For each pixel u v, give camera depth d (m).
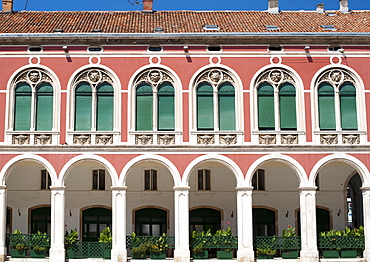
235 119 25.88
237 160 25.30
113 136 25.45
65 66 25.98
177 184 25.06
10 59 25.97
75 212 28.86
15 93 25.94
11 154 25.14
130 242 25.31
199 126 25.80
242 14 30.14
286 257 25.19
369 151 25.39
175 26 27.69
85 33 25.94
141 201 28.92
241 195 25.08
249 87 25.92
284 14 30.38
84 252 25.19
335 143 25.58
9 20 28.61
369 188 25.12
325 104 26.08
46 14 29.81
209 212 29.06
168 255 26.00
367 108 25.89
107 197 28.95
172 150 25.25
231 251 25.27
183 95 25.81
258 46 26.23
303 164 25.30
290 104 26.06
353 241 25.39
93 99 25.80
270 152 25.33
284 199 29.23
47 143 25.36
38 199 28.94
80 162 25.45
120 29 27.02
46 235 25.30
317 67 26.16
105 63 26.03
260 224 29.20
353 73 26.14
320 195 29.47
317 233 27.55
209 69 26.14
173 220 28.89
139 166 27.39
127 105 25.72
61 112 25.64
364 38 26.09
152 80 26.03
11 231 28.70
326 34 26.03
